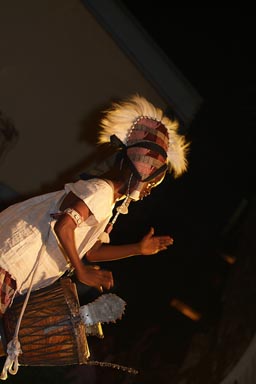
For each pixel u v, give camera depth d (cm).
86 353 383
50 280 387
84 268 367
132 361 1008
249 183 1250
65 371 902
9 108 1005
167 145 396
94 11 1030
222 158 1243
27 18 1006
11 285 374
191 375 826
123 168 389
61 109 1027
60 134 1028
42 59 1016
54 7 1017
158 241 424
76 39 1030
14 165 1014
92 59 1039
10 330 381
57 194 384
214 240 1249
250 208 1056
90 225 380
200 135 1233
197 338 914
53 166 1028
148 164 387
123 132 393
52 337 382
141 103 398
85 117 1035
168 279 1223
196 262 1238
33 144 1020
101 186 376
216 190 1255
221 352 786
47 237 377
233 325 800
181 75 1073
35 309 383
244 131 1238
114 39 1042
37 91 1017
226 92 1245
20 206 386
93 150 1028
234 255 1084
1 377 376
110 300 383
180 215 1249
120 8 1043
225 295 912
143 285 1222
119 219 1202
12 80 1003
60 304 382
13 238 374
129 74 1053
